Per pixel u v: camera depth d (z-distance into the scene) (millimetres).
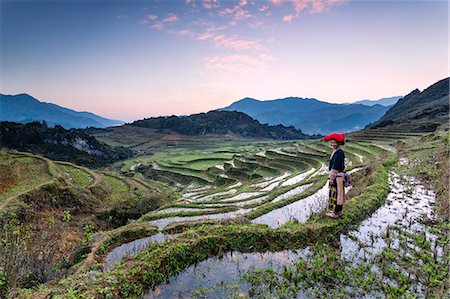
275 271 6879
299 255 7777
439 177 14617
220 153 97312
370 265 6867
